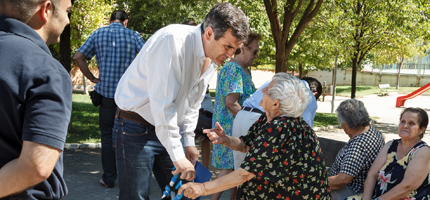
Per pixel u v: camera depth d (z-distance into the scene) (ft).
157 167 9.48
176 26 7.97
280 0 39.01
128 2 65.92
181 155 7.92
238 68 12.55
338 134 36.42
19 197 4.66
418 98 84.58
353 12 43.01
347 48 44.55
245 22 7.58
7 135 4.45
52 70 4.42
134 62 8.31
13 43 4.32
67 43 24.18
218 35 7.49
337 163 11.02
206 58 8.13
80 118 33.91
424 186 9.52
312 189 7.40
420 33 41.83
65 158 20.42
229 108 12.46
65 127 4.47
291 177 7.31
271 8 28.02
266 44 50.14
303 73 114.11
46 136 4.22
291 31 45.11
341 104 10.83
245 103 11.46
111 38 15.39
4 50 4.27
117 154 8.94
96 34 15.52
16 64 4.26
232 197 13.56
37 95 4.29
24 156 4.20
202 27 7.93
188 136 9.66
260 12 40.42
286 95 7.31
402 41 44.45
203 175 8.82
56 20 4.83
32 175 4.23
